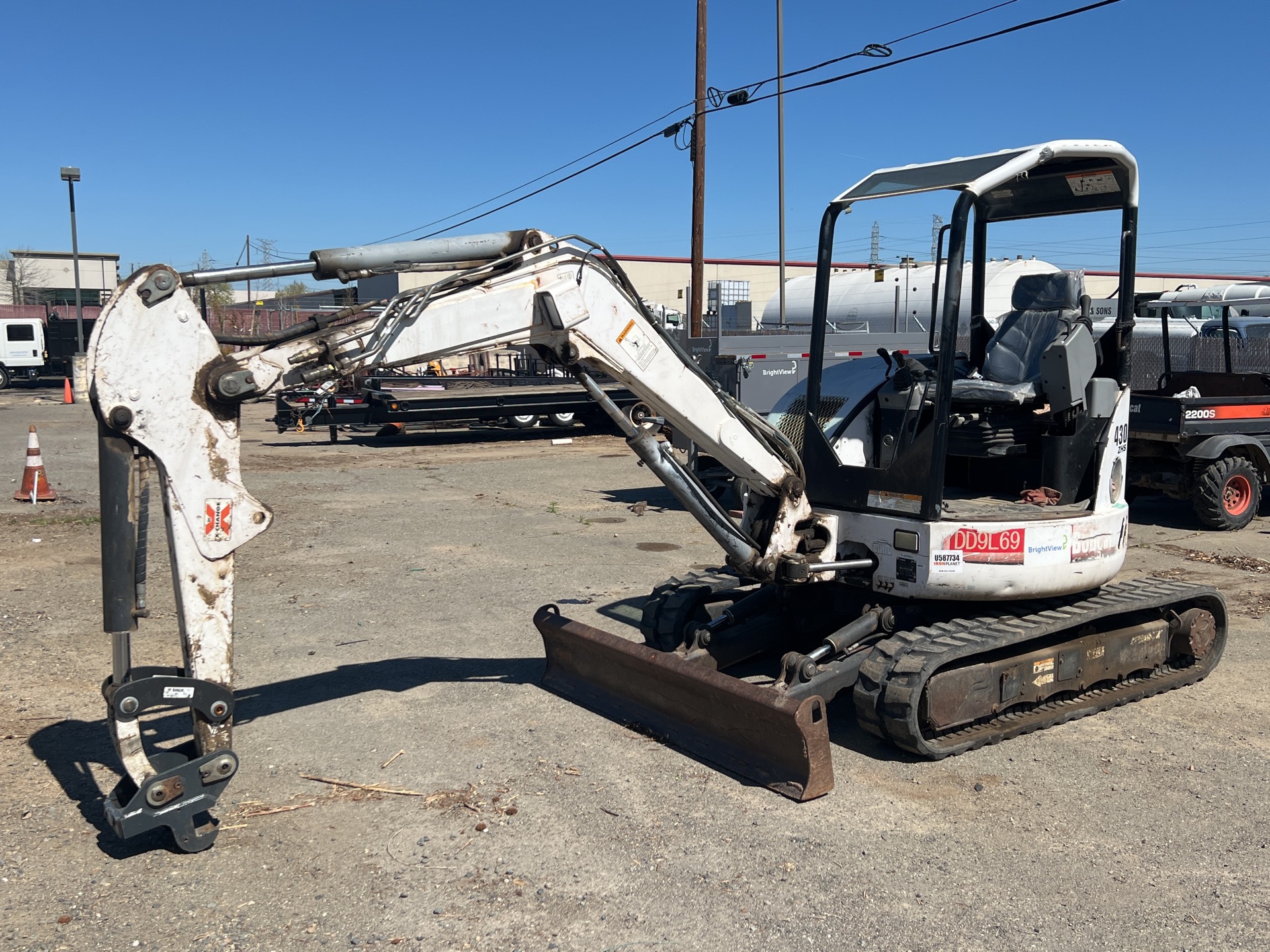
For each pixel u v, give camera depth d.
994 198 6.61
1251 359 14.58
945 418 5.20
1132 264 5.90
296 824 4.45
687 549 10.41
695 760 5.15
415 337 4.40
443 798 4.70
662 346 5.06
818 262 5.75
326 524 11.65
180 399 3.87
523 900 3.83
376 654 6.88
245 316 40.06
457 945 3.54
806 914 3.73
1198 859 4.17
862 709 5.13
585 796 4.73
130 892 3.88
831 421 6.30
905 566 5.36
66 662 6.63
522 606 8.15
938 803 4.68
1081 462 5.87
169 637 7.21
